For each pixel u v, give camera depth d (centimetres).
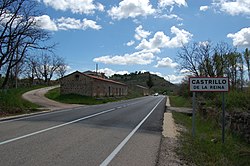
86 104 3969
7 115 1931
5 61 2975
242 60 4028
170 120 1872
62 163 645
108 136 1066
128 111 2547
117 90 7131
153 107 3359
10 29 2848
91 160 684
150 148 868
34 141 908
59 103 3797
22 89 6259
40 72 9481
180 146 939
